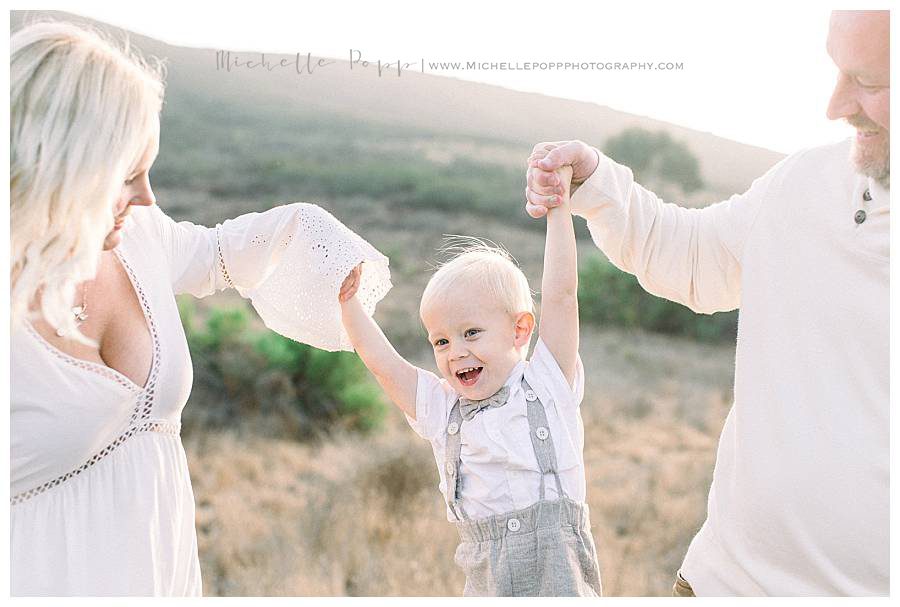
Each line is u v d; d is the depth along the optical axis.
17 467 1.48
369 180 18.78
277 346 9.23
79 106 1.42
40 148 1.41
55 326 1.46
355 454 7.62
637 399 10.52
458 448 1.90
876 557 1.58
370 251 1.97
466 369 1.92
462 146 20.89
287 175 18.50
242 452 8.04
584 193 1.92
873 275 1.60
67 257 1.44
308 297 1.92
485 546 1.85
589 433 9.37
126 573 1.56
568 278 1.91
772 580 1.66
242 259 1.91
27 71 1.43
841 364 1.62
